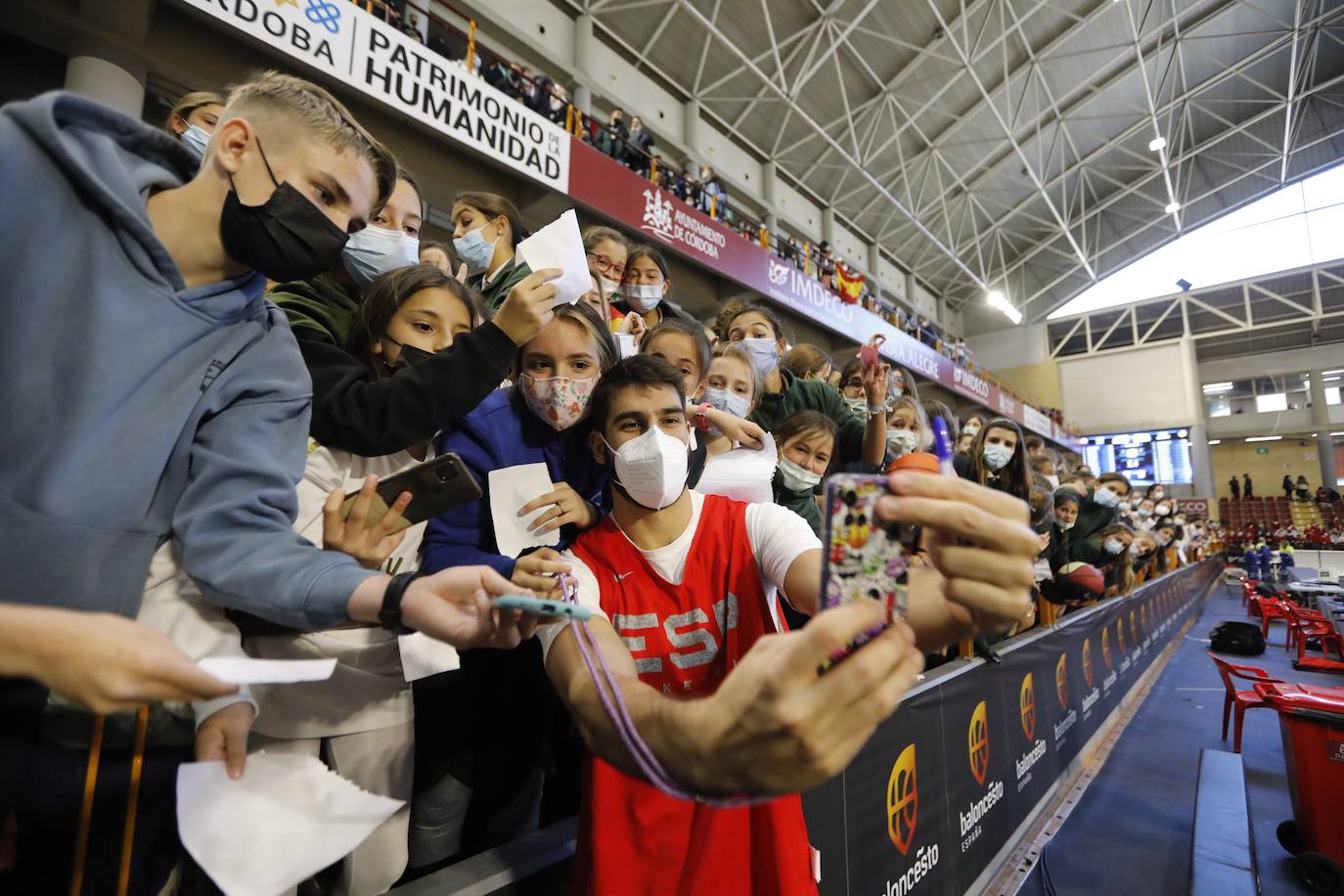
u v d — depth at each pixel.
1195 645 7.21
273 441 0.74
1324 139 17.81
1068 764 3.25
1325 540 18.41
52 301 0.59
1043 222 19.61
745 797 0.50
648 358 1.01
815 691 0.43
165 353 0.66
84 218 0.62
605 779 0.86
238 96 0.72
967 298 22.78
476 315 1.18
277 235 0.70
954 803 1.97
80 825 0.63
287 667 0.51
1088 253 21.09
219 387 0.71
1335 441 21.58
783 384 2.48
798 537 0.91
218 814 0.57
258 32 4.02
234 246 0.70
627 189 6.97
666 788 0.53
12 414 0.57
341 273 1.40
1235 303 20.11
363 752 0.88
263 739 0.82
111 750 0.66
